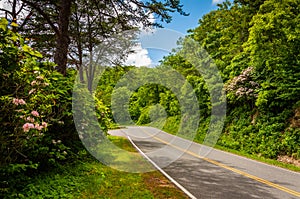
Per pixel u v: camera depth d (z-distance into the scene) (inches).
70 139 345.7
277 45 587.5
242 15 903.7
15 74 179.6
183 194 252.5
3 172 191.2
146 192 249.1
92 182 265.7
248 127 705.0
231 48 908.0
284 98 619.2
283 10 561.3
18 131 175.3
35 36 498.3
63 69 379.2
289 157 527.2
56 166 291.4
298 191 279.9
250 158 538.0
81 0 504.7
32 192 208.7
